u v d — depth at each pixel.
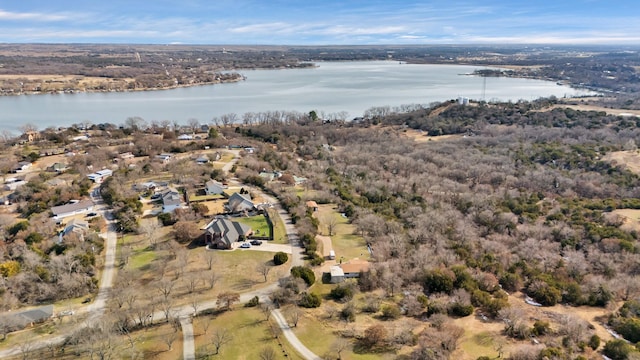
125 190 135.50
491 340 68.25
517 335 69.69
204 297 81.06
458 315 76.19
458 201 147.75
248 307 78.00
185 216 116.12
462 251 102.88
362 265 92.75
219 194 136.12
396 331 70.38
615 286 87.31
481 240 115.12
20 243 97.12
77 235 101.62
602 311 79.56
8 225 109.38
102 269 92.31
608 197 152.12
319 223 119.94
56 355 65.19
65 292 82.38
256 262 95.38
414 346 66.81
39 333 70.69
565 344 66.12
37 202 124.94
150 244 103.31
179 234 105.88
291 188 146.50
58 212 119.06
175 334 69.81
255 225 115.50
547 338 68.31
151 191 138.38
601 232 117.12
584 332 69.38
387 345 67.19
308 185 151.88
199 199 131.12
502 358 63.50
